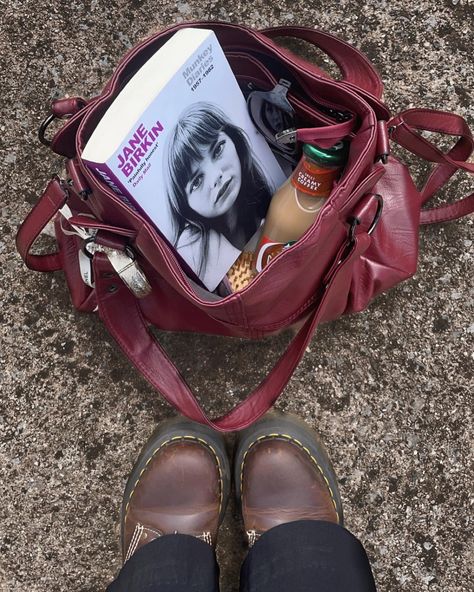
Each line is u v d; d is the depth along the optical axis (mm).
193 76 593
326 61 925
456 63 926
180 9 929
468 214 911
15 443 912
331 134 629
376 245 815
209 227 691
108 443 914
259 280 592
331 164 654
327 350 914
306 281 681
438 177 868
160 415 915
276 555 771
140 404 915
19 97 929
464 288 912
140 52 640
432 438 907
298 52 928
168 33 641
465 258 914
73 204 694
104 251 650
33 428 913
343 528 798
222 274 743
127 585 758
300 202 688
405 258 831
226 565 923
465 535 906
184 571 759
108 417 914
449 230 917
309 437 895
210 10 930
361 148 623
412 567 910
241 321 658
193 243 683
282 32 751
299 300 712
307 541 772
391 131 730
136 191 591
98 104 620
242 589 782
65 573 917
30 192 921
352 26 929
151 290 733
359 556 780
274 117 705
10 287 916
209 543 863
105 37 929
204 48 586
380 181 825
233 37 664
